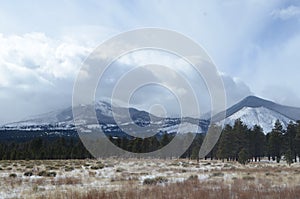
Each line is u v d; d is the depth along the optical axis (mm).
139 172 29578
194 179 21594
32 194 15438
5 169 33125
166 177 23750
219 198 13641
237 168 37438
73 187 18141
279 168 38125
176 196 14055
